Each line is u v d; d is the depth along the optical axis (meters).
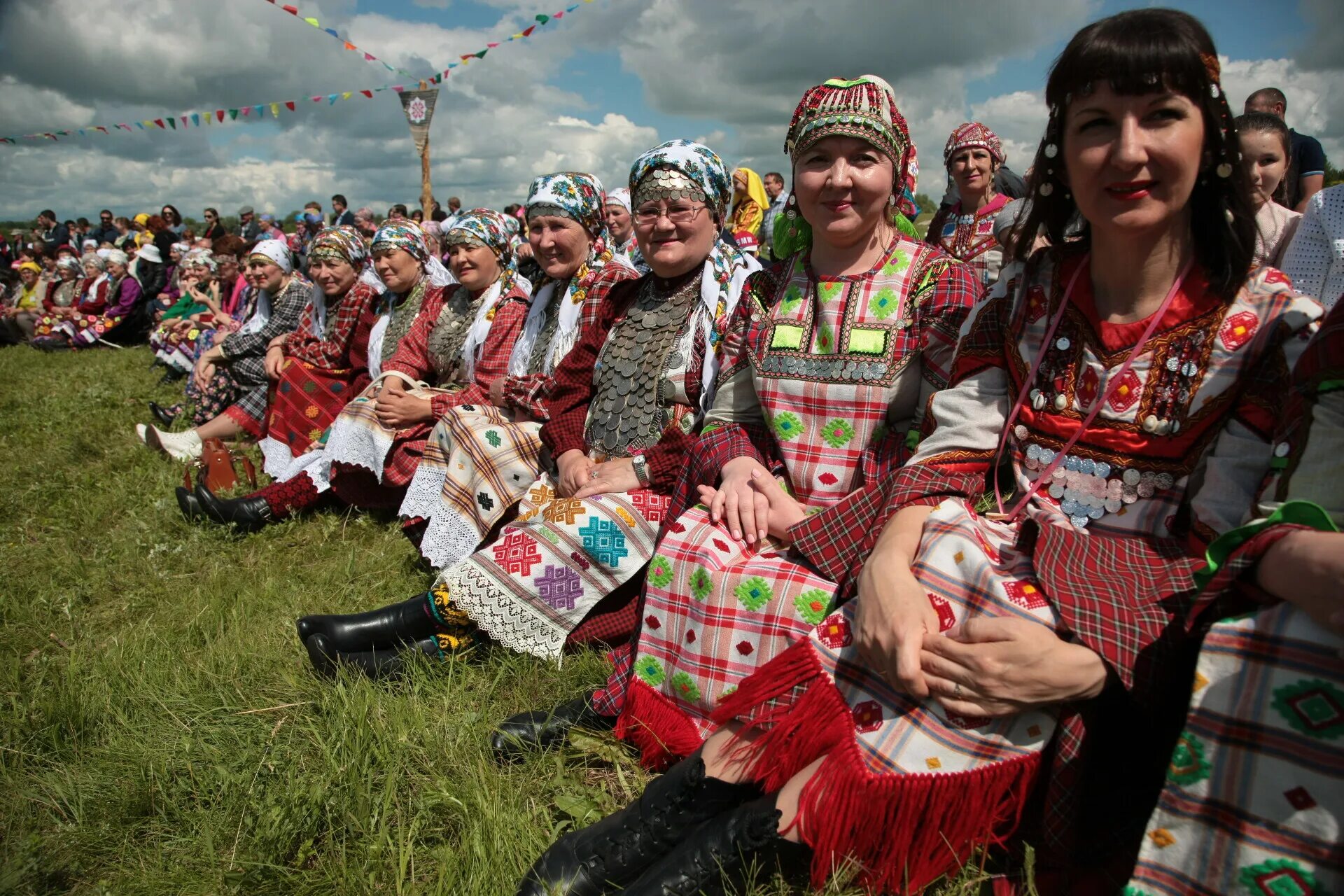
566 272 3.59
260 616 3.11
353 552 3.73
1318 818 1.22
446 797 2.00
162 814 2.09
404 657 2.58
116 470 5.41
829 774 1.60
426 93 10.18
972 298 2.14
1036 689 1.44
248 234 16.03
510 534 2.58
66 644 3.12
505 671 2.55
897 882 1.59
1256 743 1.27
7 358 12.02
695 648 1.99
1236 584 1.36
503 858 1.81
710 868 1.62
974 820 1.54
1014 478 1.96
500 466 3.14
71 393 8.38
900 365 2.16
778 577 1.92
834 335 2.21
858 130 2.09
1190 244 1.62
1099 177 1.56
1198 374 1.60
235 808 2.07
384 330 4.75
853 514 1.92
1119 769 1.65
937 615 1.57
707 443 2.38
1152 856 1.36
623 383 2.86
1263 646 1.28
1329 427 1.34
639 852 1.72
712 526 2.12
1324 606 1.20
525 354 3.76
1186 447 1.63
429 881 1.82
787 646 1.88
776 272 2.42
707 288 2.77
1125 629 1.46
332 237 5.17
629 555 2.55
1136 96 1.50
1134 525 1.69
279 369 5.43
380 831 1.93
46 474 5.41
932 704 1.56
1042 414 1.77
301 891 1.82
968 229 5.25
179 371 8.82
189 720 2.46
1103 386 1.69
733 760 1.79
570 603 2.54
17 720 2.47
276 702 2.54
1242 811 1.28
